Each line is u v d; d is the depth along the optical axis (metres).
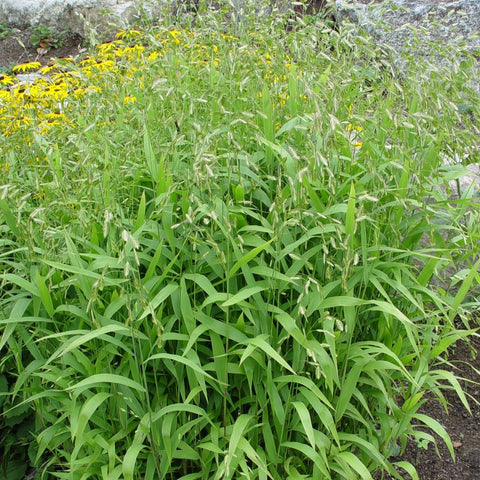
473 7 5.61
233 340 2.23
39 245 2.23
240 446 1.92
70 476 2.05
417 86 2.43
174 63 2.68
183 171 2.38
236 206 2.22
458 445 2.92
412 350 2.47
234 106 2.55
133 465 1.88
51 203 2.07
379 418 2.43
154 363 2.15
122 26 3.07
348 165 2.53
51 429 2.19
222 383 2.00
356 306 2.28
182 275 2.12
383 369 2.27
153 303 1.94
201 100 2.18
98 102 2.54
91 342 2.17
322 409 1.99
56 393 2.13
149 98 2.41
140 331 2.14
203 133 2.04
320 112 1.91
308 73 2.64
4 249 2.59
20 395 2.47
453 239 2.80
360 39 2.62
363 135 2.53
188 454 2.07
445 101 2.26
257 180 2.26
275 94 2.56
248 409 2.32
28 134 2.70
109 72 2.80
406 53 2.63
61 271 2.21
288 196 2.14
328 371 1.99
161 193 2.17
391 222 2.39
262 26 2.81
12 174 2.50
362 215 1.88
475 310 3.53
